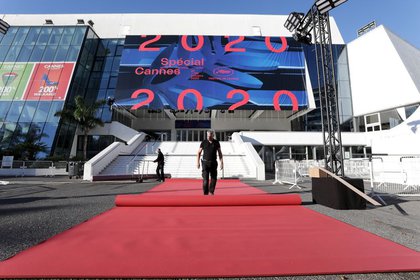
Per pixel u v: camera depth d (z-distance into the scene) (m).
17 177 16.03
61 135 21.17
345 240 2.71
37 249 2.41
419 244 2.63
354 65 26.03
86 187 9.37
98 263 2.05
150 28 31.56
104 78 27.39
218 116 27.25
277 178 10.91
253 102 22.09
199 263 2.06
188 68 23.56
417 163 7.74
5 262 2.08
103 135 23.89
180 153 18.61
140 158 16.66
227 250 2.38
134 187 9.20
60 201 5.80
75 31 27.31
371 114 23.66
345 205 4.69
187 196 4.95
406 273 1.94
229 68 23.75
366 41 25.06
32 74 24.02
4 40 26.14
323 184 5.14
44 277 1.83
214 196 4.94
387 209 4.84
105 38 30.44
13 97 22.61
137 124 27.44
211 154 5.58
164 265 2.02
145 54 24.16
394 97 21.23
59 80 23.77
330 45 6.59
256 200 4.93
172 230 3.12
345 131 24.55
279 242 2.64
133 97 21.98
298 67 24.02
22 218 3.94
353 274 1.92
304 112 23.84
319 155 22.05
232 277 1.85
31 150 19.33
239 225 3.39
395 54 21.80
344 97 25.84
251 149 16.25
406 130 18.97
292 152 22.00
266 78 23.34
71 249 2.40
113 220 3.71
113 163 15.70
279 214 4.17
